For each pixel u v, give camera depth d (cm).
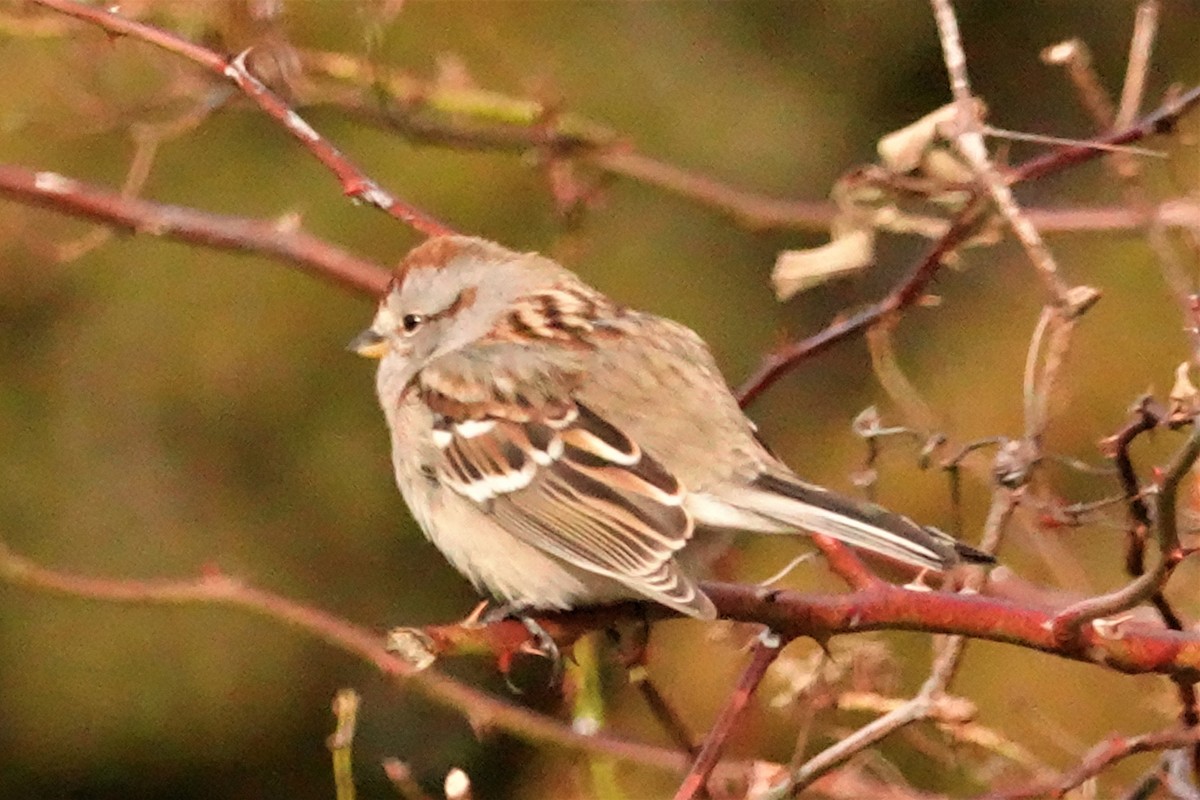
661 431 687
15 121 991
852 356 1401
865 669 680
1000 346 1351
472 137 908
